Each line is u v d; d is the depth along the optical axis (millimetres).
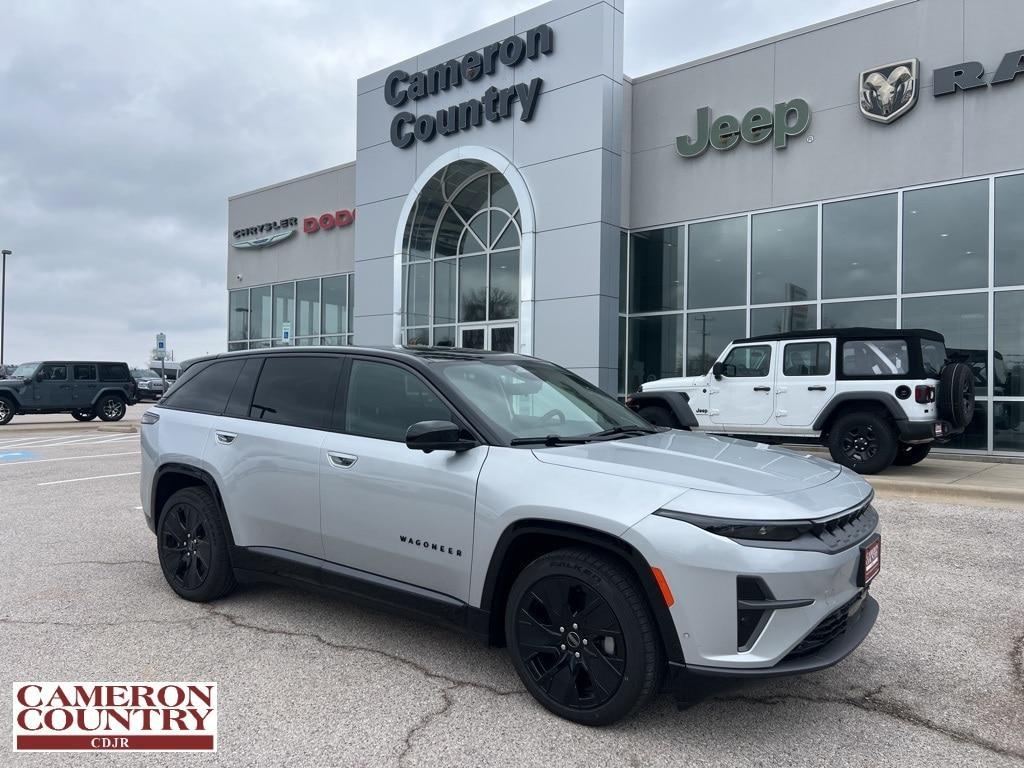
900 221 12273
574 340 14641
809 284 13234
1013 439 11297
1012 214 11312
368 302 18828
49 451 14344
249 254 24703
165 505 4902
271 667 3727
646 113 15148
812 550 2879
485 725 3121
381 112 18406
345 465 3910
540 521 3184
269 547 4316
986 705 3342
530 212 15281
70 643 4043
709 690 2846
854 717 3219
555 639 3176
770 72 13586
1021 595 4895
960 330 11789
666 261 14938
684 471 3182
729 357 10805
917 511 7602
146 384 34406
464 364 4129
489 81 16125
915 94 12039
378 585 3758
